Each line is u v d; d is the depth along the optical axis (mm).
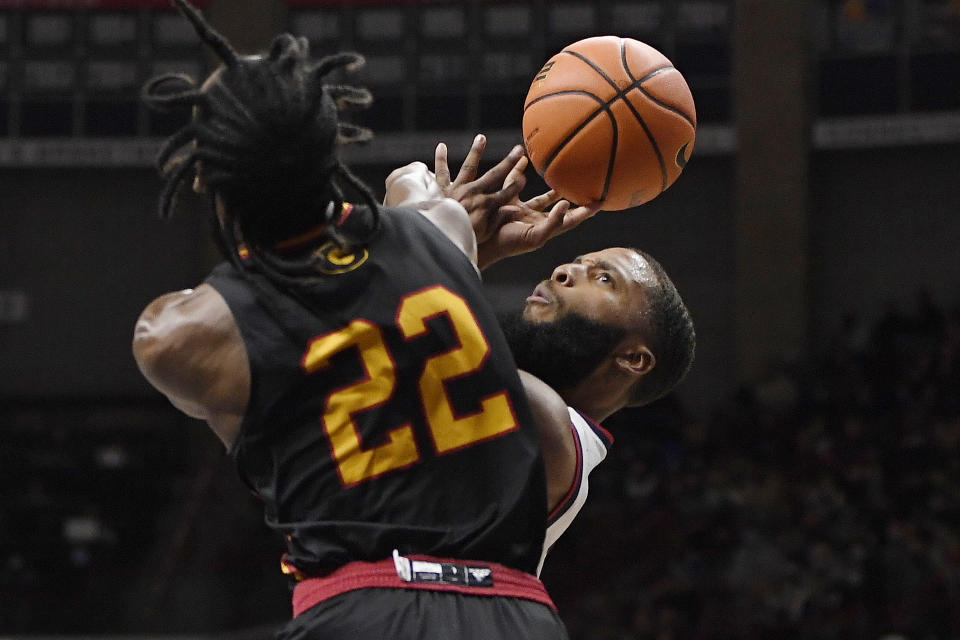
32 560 19109
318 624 2297
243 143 2254
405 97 23391
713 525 16734
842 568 14898
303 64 2350
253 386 2348
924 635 13281
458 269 2484
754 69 22562
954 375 18750
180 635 16391
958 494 16109
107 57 23516
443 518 2354
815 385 20078
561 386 2979
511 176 2918
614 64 3051
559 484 2666
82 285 23438
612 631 15742
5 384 23234
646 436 20047
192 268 23422
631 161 3025
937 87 22000
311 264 2346
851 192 22672
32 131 23422
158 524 20156
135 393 23078
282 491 2379
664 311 2953
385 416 2346
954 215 22188
